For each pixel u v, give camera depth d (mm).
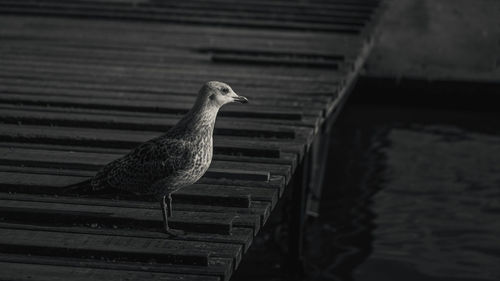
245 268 10141
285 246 10875
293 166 7328
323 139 13250
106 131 8047
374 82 18188
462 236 11031
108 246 5539
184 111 8703
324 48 12516
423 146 15383
